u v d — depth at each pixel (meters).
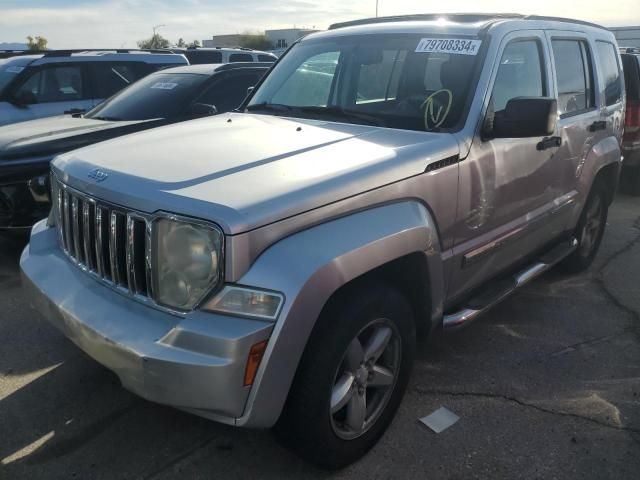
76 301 2.58
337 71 3.85
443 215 3.00
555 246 4.62
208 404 2.18
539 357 3.81
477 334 4.11
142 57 9.01
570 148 4.27
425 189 2.86
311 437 2.49
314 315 2.26
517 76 3.69
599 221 5.30
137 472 2.69
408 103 3.43
